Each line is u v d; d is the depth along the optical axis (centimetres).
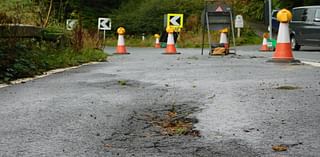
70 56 1263
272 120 473
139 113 529
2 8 1395
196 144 404
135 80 812
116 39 3572
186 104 571
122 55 1741
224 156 370
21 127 469
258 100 573
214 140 414
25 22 1424
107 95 649
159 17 3819
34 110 548
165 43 2928
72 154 382
